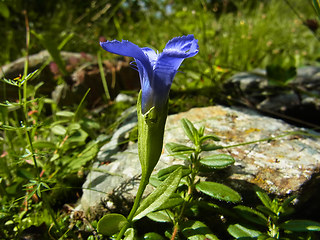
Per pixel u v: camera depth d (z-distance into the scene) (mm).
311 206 126
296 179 104
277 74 172
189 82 188
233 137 127
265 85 177
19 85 90
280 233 99
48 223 106
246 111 153
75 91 177
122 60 194
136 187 107
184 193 97
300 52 260
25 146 127
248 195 102
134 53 66
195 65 208
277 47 254
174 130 132
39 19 299
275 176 105
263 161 111
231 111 150
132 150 127
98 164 125
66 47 240
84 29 268
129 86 189
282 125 136
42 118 157
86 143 145
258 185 102
